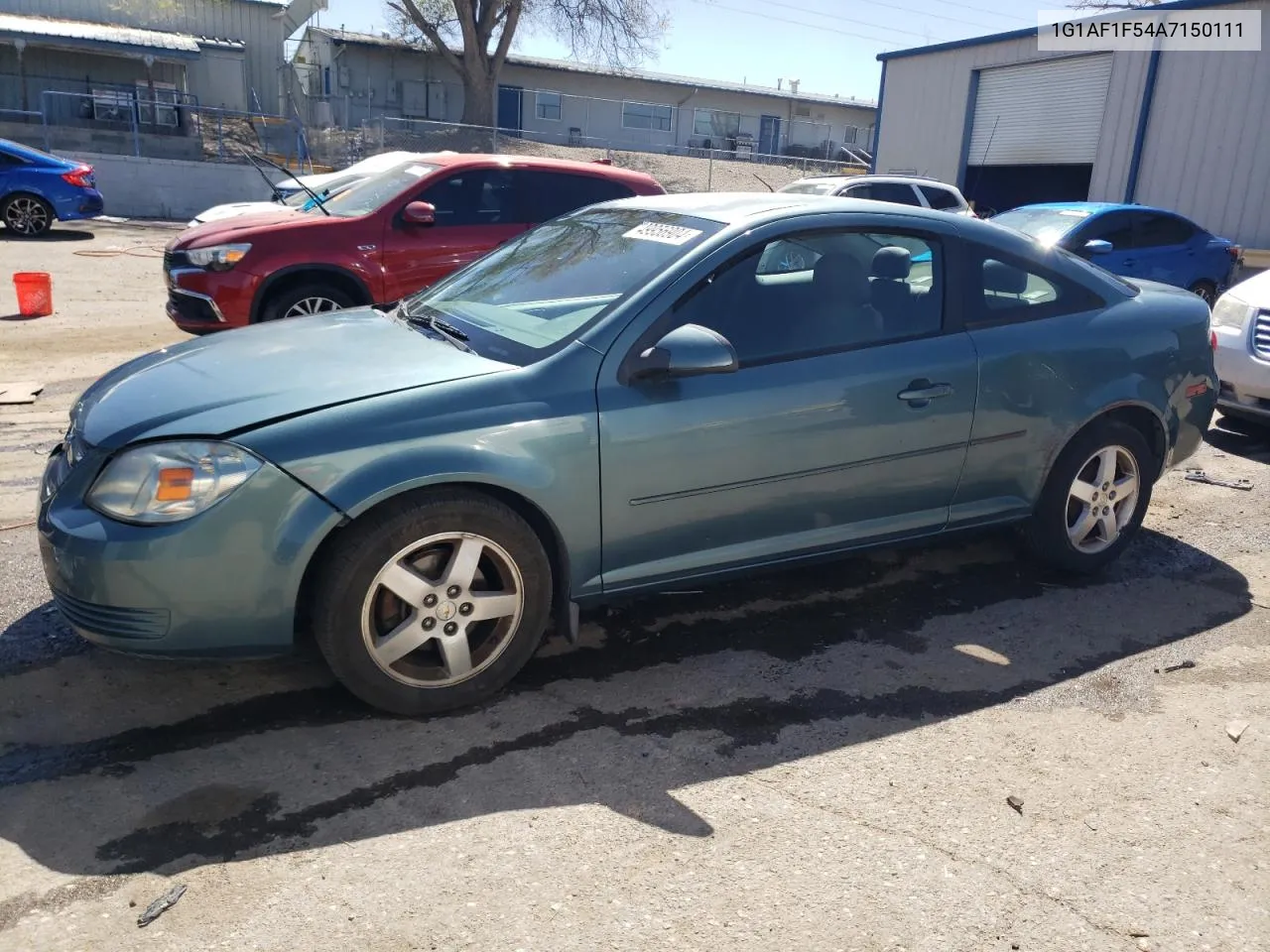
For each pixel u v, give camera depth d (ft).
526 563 10.55
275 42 105.60
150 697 10.69
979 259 13.35
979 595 14.17
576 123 125.80
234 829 8.61
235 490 9.35
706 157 122.83
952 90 72.95
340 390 10.21
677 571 11.54
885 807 9.25
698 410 11.11
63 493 9.88
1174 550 16.15
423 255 25.77
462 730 10.31
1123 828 9.06
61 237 58.34
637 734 10.35
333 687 11.05
